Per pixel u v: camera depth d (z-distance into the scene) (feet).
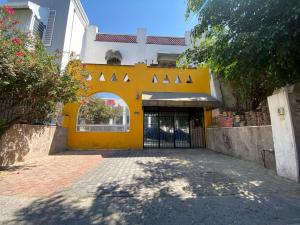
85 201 17.37
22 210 15.40
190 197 18.39
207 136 58.80
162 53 76.69
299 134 22.70
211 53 27.12
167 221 13.82
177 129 61.26
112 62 76.89
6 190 20.08
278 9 18.70
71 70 39.14
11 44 26.13
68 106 57.06
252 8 20.21
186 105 54.08
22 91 28.99
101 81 59.06
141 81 61.00
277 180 23.53
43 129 43.39
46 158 40.68
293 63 20.71
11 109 34.50
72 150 54.08
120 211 15.37
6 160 32.37
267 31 18.79
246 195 18.78
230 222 13.64
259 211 15.26
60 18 61.31
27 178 24.84
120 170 29.60
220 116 52.19
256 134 33.99
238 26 22.47
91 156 43.47
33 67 27.89
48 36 59.31
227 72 29.99
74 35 67.51
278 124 25.05
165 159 39.37
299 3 16.28
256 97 48.24
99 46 77.71
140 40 79.92
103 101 58.85
